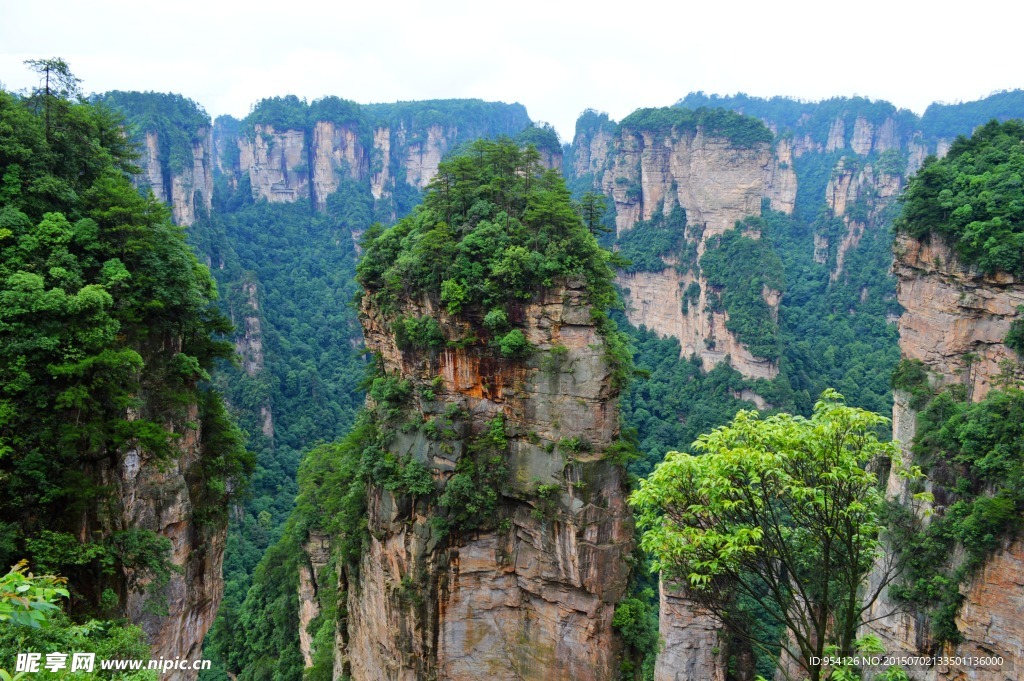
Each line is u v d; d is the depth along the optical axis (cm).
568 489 3778
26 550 2339
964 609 3684
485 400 4050
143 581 2656
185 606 2953
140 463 2703
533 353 3909
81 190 3016
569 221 4066
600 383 3803
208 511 3180
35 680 1684
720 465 1930
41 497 2427
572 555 3778
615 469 3850
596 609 3819
